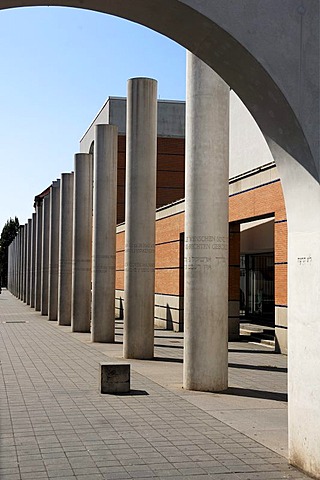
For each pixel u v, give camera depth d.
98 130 22.66
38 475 6.93
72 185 30.53
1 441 8.34
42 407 10.55
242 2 6.69
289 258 7.41
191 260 12.32
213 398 11.41
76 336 24.59
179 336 24.56
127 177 17.81
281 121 7.00
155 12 6.85
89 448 8.01
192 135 12.34
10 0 6.55
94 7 6.88
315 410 6.82
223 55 7.05
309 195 6.93
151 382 13.20
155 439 8.45
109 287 22.36
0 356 17.86
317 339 6.82
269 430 8.96
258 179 20.27
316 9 6.89
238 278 23.08
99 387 12.34
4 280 124.56
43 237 39.28
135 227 17.52
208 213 12.20
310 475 6.88
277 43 6.75
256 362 16.67
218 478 6.85
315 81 6.82
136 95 17.62
